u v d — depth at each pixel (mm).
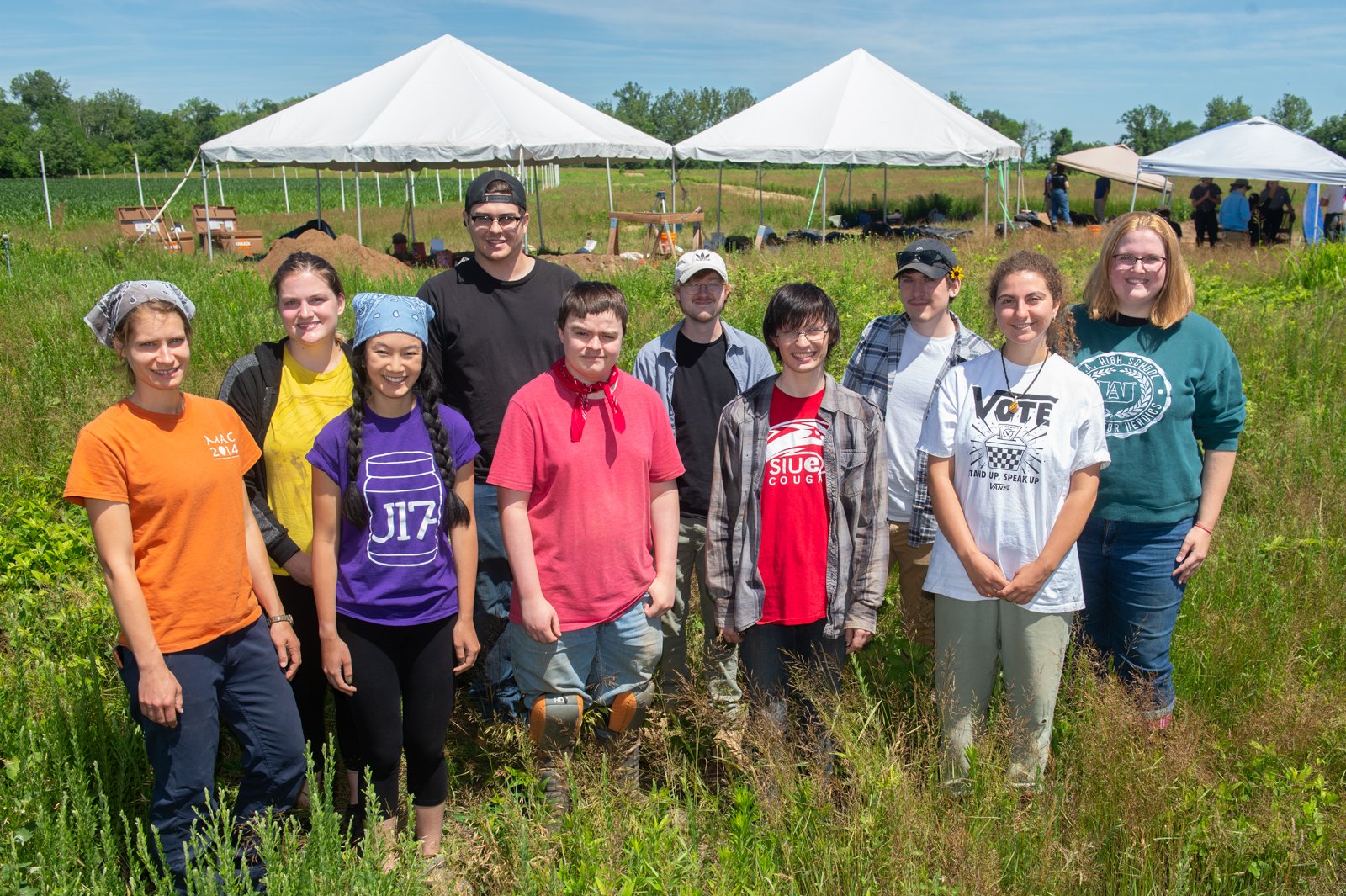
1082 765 3221
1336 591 4094
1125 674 3568
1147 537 3402
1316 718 3262
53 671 3457
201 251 18453
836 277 11094
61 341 8227
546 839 2785
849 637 3408
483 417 3883
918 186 42812
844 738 2996
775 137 19438
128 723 3391
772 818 2896
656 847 2707
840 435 3338
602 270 14711
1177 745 3049
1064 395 3102
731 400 3701
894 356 3887
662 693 3688
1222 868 2830
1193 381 3355
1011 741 3115
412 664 3133
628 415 3270
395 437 3074
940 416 3242
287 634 3113
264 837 2557
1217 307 9344
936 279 3672
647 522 3355
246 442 3031
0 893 2391
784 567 3342
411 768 3195
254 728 2947
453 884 2869
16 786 2865
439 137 16594
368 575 3043
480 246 3807
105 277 11984
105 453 2654
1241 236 19562
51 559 4582
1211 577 4281
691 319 3881
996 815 2910
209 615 2799
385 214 30891
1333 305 9336
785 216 27469
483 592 4008
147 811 3164
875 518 3365
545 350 3920
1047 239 17812
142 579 2730
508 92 17562
